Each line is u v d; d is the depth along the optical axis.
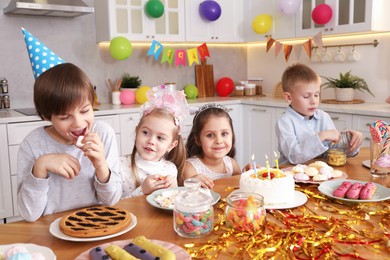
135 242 0.85
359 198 1.19
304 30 3.66
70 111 1.15
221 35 4.18
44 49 1.41
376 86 3.49
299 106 2.08
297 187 1.37
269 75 4.50
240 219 1.00
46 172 1.14
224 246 0.91
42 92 1.14
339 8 3.40
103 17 3.62
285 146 2.00
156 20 3.78
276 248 0.90
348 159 1.78
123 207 1.19
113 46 3.52
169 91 1.64
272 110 3.69
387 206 1.16
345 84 3.45
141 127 1.65
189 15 3.97
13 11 3.23
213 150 1.74
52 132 1.34
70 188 1.33
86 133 1.21
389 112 2.78
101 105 3.63
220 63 4.57
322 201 1.22
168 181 1.41
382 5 3.21
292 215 1.09
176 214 0.98
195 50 4.07
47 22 3.55
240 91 4.38
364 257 0.85
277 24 3.92
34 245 0.87
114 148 1.42
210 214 0.98
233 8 4.21
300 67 2.10
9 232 1.01
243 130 4.05
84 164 1.35
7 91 3.35
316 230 1.00
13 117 2.85
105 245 0.86
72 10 3.25
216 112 1.76
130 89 3.76
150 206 1.20
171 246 0.86
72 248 0.91
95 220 1.00
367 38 3.52
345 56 3.70
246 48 4.75
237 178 1.51
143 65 4.10
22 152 1.32
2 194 2.89
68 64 1.20
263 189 1.16
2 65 3.38
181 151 1.76
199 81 4.36
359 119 3.00
